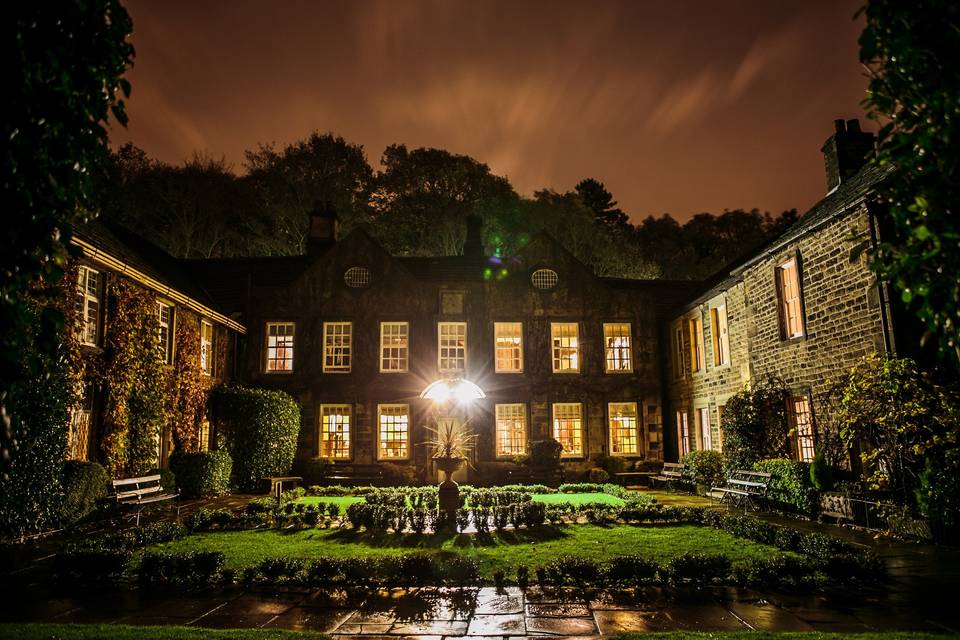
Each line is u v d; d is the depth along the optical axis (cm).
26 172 337
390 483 1927
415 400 2098
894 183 334
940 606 609
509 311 2194
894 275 338
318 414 2092
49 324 353
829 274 1232
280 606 625
